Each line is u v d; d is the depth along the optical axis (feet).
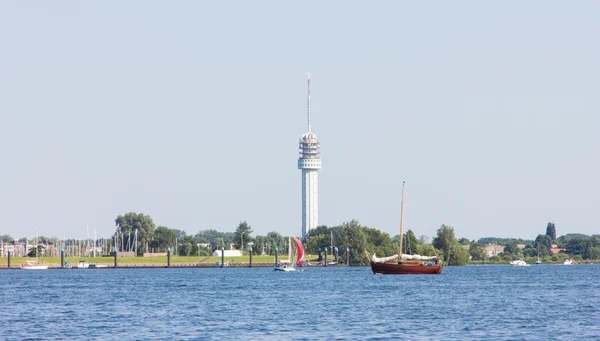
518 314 645.10
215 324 576.20
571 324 570.46
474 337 502.79
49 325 575.79
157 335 517.55
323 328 549.95
